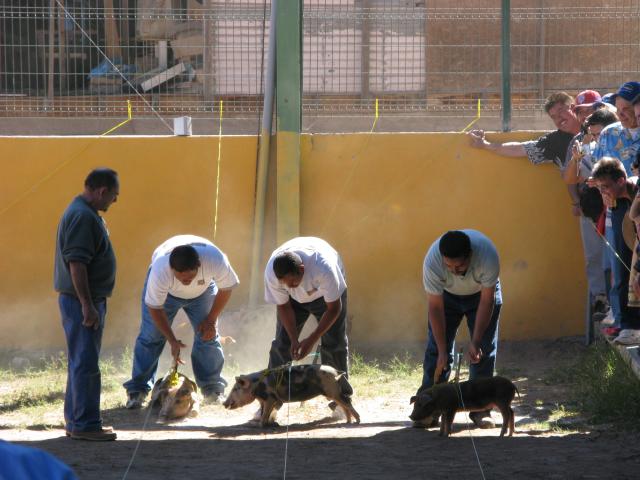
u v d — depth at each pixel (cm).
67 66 4231
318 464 2169
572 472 2006
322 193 3959
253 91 4297
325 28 4241
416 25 4284
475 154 3966
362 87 4266
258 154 3956
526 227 3984
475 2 4312
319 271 2603
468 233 2523
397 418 2853
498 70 4288
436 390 2445
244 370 3625
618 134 3127
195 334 3103
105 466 2164
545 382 3281
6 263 3928
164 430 2719
